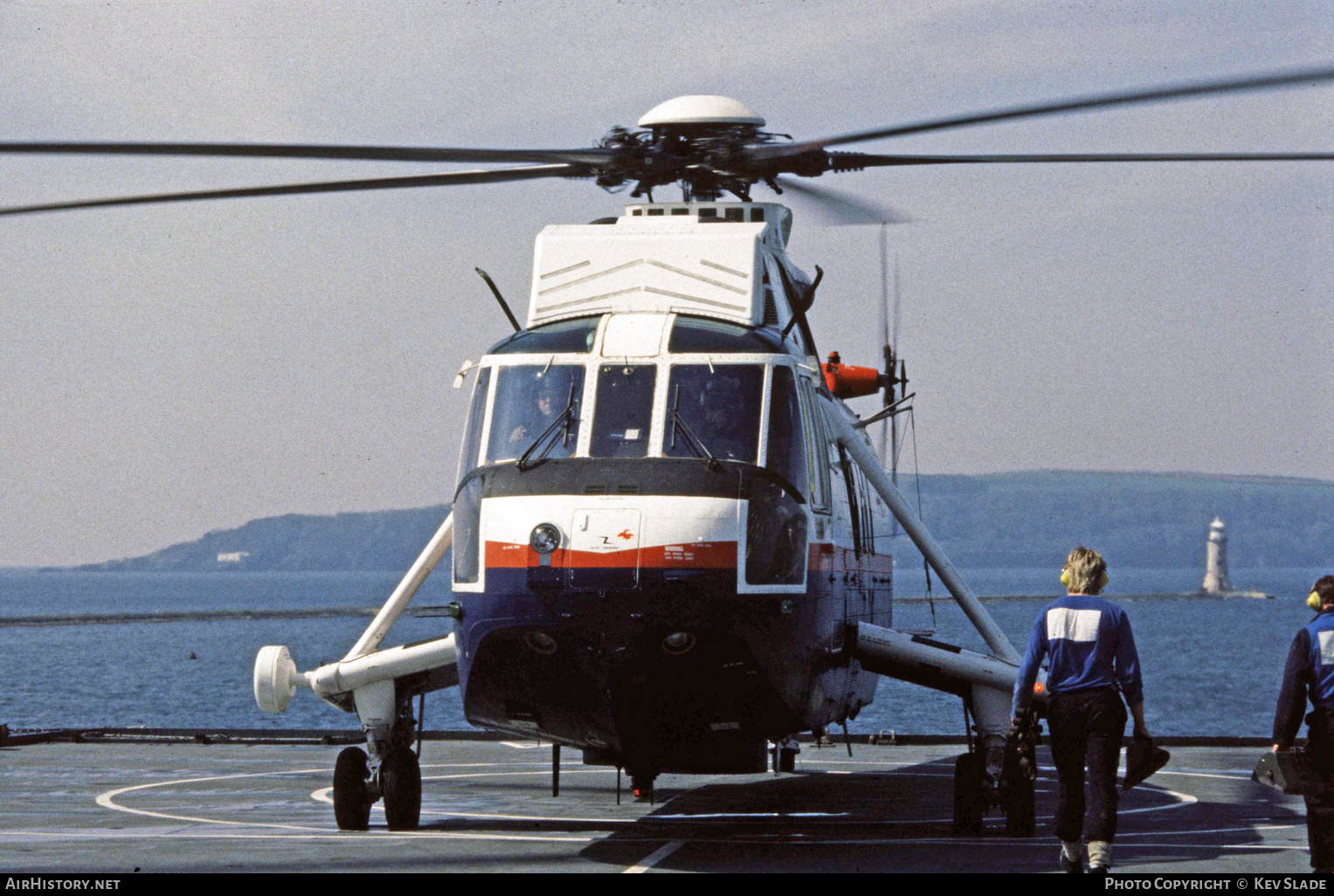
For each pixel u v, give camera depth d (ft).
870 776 206.49
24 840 134.10
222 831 142.82
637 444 126.93
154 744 249.34
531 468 126.21
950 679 150.30
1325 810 104.73
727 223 148.25
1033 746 111.86
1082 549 110.11
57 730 258.16
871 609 167.53
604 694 122.93
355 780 143.84
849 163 143.74
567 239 144.66
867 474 158.20
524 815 158.81
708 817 157.28
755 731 129.39
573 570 119.75
